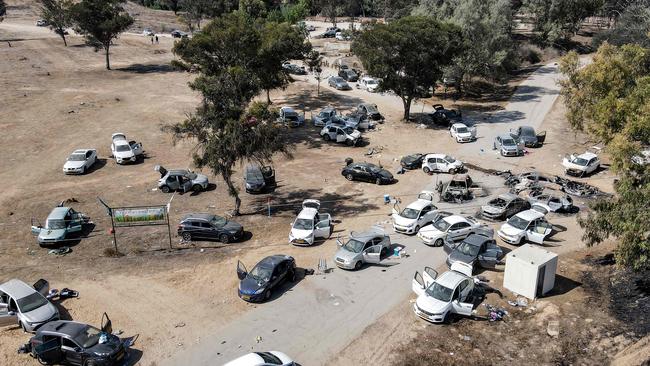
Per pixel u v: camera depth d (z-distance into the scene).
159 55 94.81
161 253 31.05
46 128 55.66
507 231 32.12
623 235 23.59
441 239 31.86
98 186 42.50
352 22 112.00
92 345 20.67
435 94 73.19
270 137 34.78
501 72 76.50
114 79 77.06
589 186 40.69
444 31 55.59
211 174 45.72
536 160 48.38
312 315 24.50
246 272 26.86
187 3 112.19
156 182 43.50
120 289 26.73
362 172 43.34
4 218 36.28
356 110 63.12
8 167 46.06
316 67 73.31
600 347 22.20
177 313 24.66
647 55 35.34
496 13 69.94
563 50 94.44
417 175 45.25
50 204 38.69
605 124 30.06
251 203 39.50
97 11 79.69
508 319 24.38
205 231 32.47
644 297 25.27
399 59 56.72
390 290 26.77
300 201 39.78
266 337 22.86
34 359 21.14
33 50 91.94
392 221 35.75
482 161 48.31
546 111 63.97
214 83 35.03
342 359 21.47
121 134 51.69
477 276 28.05
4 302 23.75
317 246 31.97
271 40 55.56
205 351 21.91
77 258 30.41
